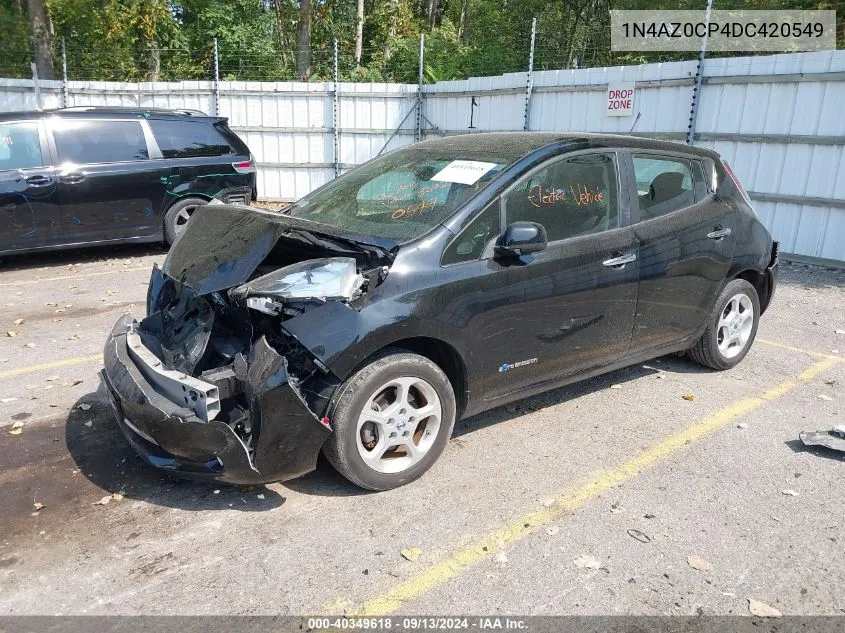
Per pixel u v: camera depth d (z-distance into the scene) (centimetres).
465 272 360
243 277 331
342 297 324
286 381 309
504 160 399
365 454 345
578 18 2186
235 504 346
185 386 313
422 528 327
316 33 2556
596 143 430
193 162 934
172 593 282
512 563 304
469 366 369
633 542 320
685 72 1030
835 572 302
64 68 1444
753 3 1577
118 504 346
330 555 307
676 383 514
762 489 368
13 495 352
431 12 2967
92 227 872
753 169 981
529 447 410
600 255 414
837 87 873
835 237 913
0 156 816
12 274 844
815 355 582
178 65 2197
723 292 513
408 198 402
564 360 415
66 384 497
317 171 1545
